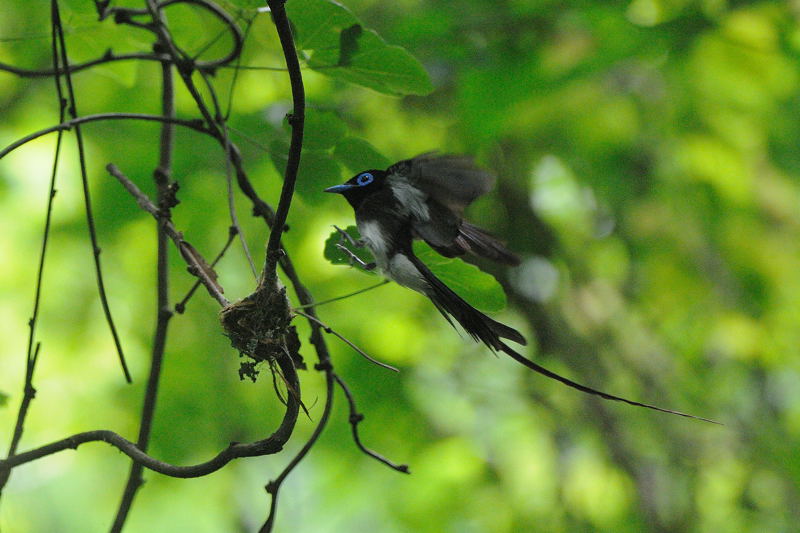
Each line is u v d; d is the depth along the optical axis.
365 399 12.89
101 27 6.98
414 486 13.87
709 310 14.28
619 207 14.35
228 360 13.05
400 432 13.36
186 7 6.99
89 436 4.62
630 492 13.52
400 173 5.25
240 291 12.75
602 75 12.62
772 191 13.91
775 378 15.03
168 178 6.04
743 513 13.30
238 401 13.10
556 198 15.15
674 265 14.30
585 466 13.95
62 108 5.43
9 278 12.79
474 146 12.16
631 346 14.20
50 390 12.88
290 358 4.21
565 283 13.83
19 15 11.73
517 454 14.44
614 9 10.31
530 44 10.48
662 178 14.13
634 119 13.89
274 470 14.48
